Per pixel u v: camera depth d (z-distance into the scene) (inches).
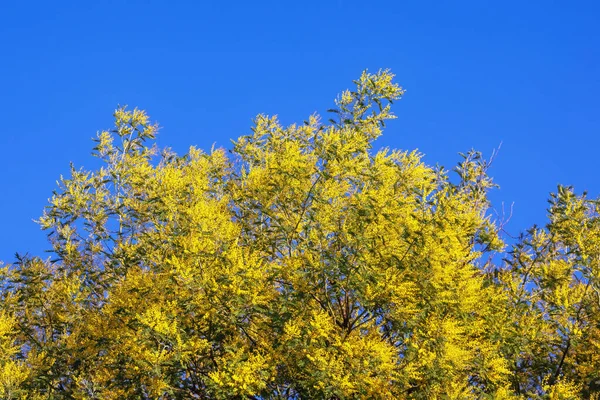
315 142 416.8
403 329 397.1
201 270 386.9
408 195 419.5
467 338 414.6
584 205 448.1
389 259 399.5
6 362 418.6
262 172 449.4
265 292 399.2
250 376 375.2
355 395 378.9
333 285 408.2
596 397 417.7
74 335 444.5
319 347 382.9
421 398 389.1
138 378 396.5
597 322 438.3
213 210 401.4
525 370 447.5
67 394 428.1
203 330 401.4
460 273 401.4
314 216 405.1
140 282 415.2
